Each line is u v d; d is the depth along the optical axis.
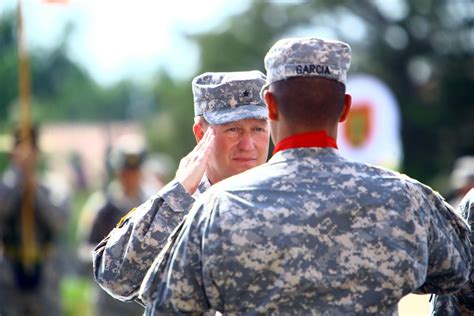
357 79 19.20
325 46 7.89
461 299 9.05
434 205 8.09
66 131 100.00
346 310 7.61
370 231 7.71
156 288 7.91
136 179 19.11
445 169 77.25
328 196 7.73
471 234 8.97
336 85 7.89
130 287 8.97
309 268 7.60
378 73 81.31
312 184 7.78
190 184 8.96
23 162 19.69
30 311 19.70
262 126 9.70
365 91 19.12
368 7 83.00
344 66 7.94
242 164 9.64
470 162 22.28
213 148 9.69
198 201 7.89
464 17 80.12
